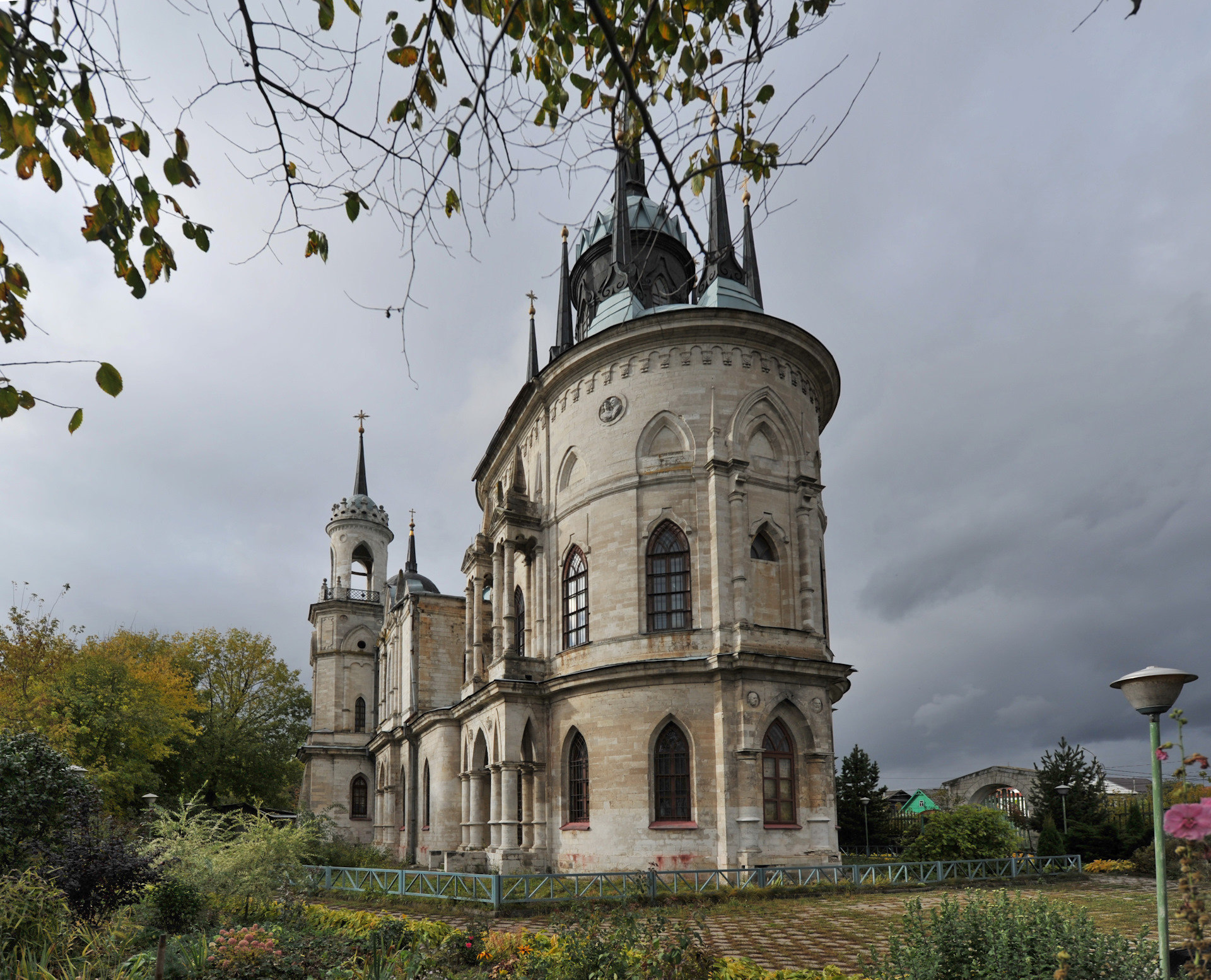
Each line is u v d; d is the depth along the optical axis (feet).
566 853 105.91
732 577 102.32
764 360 111.65
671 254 147.84
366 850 166.61
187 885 57.21
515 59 22.43
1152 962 26.73
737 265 128.98
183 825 64.44
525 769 111.75
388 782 194.29
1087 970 26.02
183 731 192.54
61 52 17.80
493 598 134.72
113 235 19.77
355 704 243.40
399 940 47.70
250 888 61.31
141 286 20.79
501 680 113.09
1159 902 26.04
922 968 28.40
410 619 183.01
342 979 40.40
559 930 41.70
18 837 55.16
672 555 107.24
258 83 18.08
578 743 109.50
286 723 252.42
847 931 63.31
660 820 98.12
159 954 31.96
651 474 108.99
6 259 20.21
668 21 22.56
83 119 18.35
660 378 111.04
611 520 110.63
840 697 122.93
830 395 124.88
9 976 36.65
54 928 43.47
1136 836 146.51
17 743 62.39
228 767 219.41
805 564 107.76
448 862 122.42
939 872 97.60
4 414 20.27
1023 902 30.37
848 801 177.68
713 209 124.26
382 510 271.90
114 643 183.01
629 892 51.98
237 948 40.75
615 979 33.73
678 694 99.71
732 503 104.42
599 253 161.79
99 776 140.46
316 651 247.29
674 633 102.99
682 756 99.19
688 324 109.50
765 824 95.14
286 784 241.76
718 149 24.99
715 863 93.81
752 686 97.25
